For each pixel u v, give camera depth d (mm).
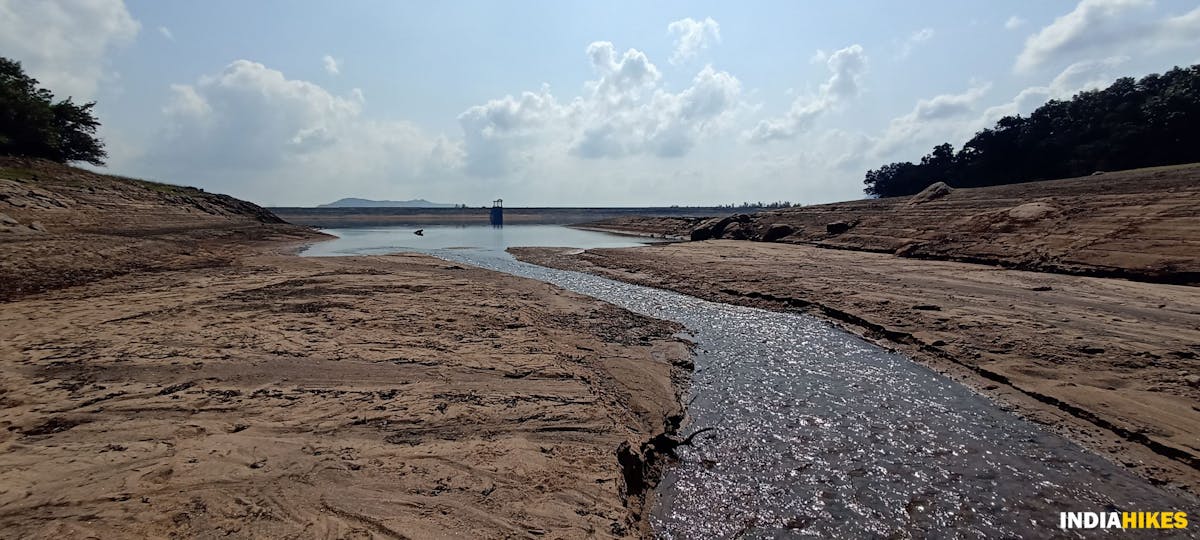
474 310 13398
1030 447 7004
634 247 34500
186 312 11781
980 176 58031
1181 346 9383
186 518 4398
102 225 26078
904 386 9250
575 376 8734
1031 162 52375
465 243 43062
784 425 7840
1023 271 17438
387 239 47875
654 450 6961
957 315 12375
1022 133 55156
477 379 8297
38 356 8430
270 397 7180
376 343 9930
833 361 10656
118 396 6980
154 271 17641
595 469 5766
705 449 7156
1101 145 45656
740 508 5824
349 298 14227
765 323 13820
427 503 4867
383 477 5262
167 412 6543
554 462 5855
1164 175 21688
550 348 10336
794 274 19422
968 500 5910
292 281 16609
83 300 12672
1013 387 8719
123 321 10781
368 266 21625
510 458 5855
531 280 19672
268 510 4578
